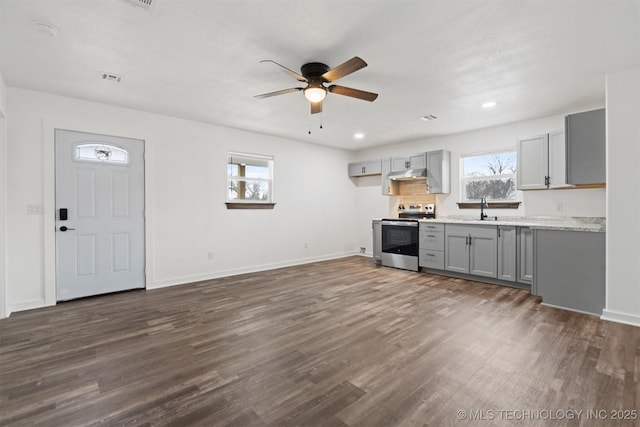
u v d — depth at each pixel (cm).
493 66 275
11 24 209
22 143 328
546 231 334
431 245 491
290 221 573
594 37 226
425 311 315
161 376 196
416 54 253
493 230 421
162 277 422
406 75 292
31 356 222
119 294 382
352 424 153
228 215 488
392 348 234
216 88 325
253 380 192
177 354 225
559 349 230
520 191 450
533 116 422
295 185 580
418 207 571
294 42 234
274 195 548
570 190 407
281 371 202
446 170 517
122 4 189
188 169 445
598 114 309
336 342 245
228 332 264
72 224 358
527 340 246
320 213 623
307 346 238
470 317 298
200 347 237
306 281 446
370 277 471
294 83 312
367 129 496
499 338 250
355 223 691
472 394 176
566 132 327
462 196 522
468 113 409
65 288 354
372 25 212
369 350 231
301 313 311
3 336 257
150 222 411
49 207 342
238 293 385
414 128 486
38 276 336
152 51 248
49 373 200
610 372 198
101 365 210
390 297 365
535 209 437
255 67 277
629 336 252
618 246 285
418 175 529
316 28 216
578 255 314
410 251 520
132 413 161
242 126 480
